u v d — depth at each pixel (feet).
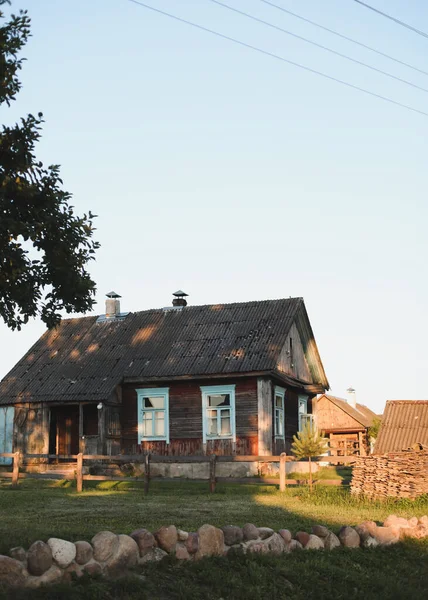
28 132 45.88
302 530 47.19
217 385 108.06
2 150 45.83
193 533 37.68
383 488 67.21
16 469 82.17
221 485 82.79
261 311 117.80
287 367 116.67
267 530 41.27
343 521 53.16
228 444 106.01
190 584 34.40
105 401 109.40
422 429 79.51
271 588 36.32
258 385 105.60
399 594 38.93
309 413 130.93
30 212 46.80
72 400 110.42
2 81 44.65
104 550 33.35
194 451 107.86
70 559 31.94
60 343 127.65
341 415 208.54
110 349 120.47
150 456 79.10
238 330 114.62
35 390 115.24
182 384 110.52
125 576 33.27
